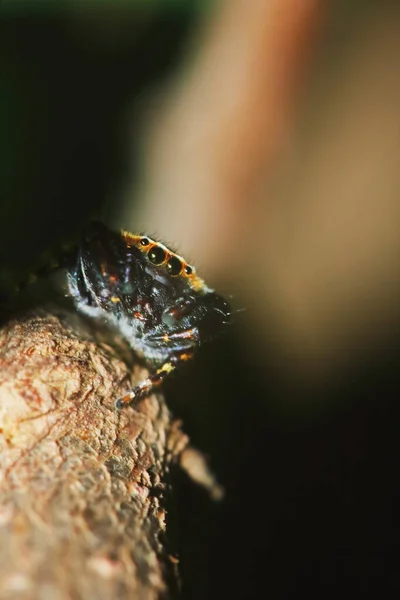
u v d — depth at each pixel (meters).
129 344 0.07
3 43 0.09
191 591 0.07
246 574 0.08
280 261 0.09
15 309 0.07
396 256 0.09
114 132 0.09
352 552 0.08
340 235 0.09
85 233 0.07
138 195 0.09
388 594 0.08
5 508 0.07
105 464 0.07
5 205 0.09
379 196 0.09
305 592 0.08
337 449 0.09
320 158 0.09
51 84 0.09
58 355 0.07
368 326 0.09
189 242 0.09
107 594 0.06
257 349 0.09
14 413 0.07
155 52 0.09
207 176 0.09
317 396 0.09
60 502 0.07
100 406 0.07
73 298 0.07
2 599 0.06
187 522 0.07
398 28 0.09
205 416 0.08
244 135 0.09
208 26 0.09
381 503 0.08
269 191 0.09
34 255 0.09
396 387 0.09
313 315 0.09
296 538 0.08
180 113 0.09
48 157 0.09
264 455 0.09
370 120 0.09
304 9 0.09
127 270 0.07
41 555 0.06
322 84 0.09
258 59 0.09
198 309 0.07
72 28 0.09
